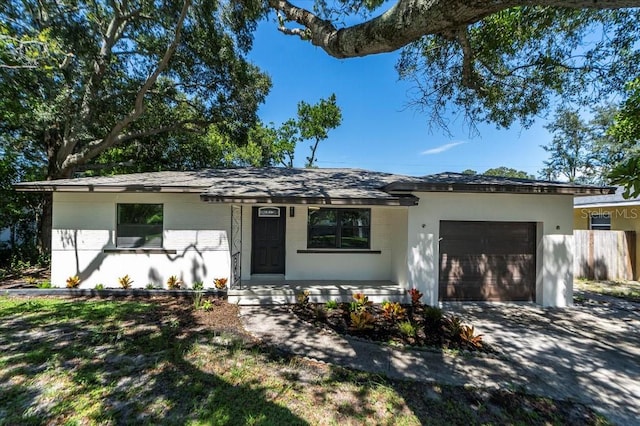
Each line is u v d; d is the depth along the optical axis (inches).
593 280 453.7
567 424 127.6
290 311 263.0
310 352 184.7
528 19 280.2
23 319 220.7
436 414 129.3
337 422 120.9
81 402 126.7
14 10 354.0
